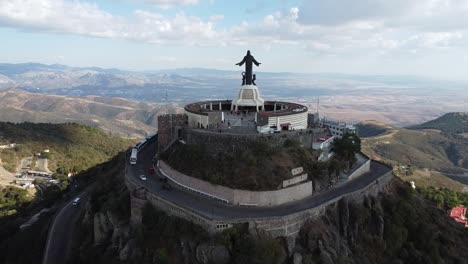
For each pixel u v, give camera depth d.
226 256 78.19
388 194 120.56
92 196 124.50
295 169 101.12
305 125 136.25
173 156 115.31
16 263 114.50
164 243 84.00
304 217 88.81
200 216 83.50
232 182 95.75
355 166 124.62
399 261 98.62
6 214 165.25
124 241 91.44
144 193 98.19
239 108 149.12
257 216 85.62
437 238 114.19
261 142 106.31
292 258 82.56
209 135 110.94
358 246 96.81
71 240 113.56
